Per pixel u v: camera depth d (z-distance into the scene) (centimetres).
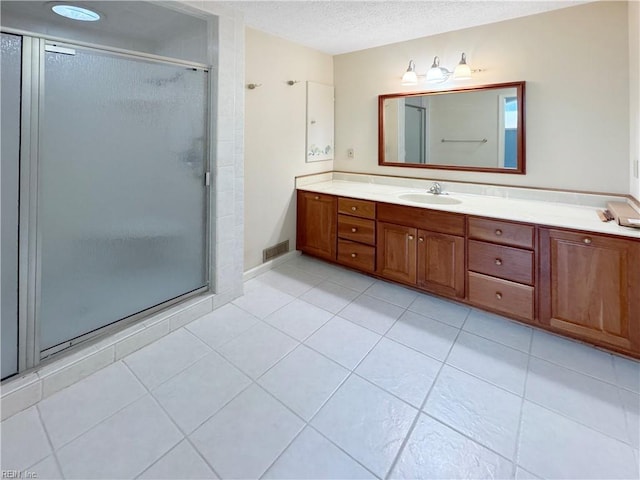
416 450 141
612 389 175
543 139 265
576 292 205
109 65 180
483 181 297
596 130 244
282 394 172
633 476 129
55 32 160
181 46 216
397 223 285
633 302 188
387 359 201
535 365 195
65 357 178
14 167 154
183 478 129
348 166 385
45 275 170
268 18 267
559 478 129
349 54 365
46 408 161
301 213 360
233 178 258
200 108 232
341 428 152
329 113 381
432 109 316
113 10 180
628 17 224
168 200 221
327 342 217
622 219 194
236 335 224
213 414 159
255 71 297
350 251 321
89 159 178
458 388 177
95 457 137
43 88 158
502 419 157
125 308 207
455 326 237
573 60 246
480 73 286
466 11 254
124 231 200
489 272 239
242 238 273
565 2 239
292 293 287
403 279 288
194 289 248
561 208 246
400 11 254
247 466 134
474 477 130
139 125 198
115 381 180
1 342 158
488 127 288
